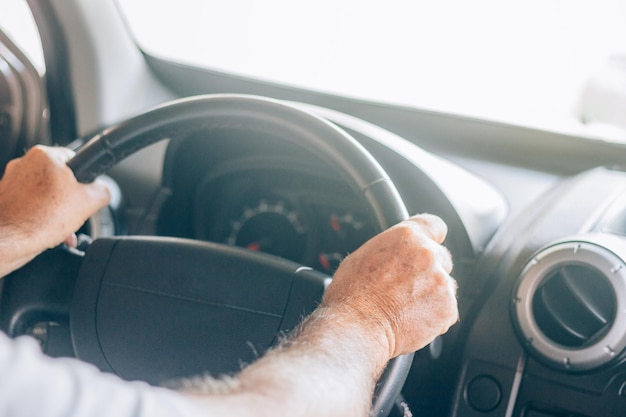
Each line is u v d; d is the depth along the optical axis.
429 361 1.10
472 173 1.30
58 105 1.59
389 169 1.12
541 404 1.04
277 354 0.60
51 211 0.85
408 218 0.79
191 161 1.35
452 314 0.72
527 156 1.33
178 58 1.62
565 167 1.29
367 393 0.61
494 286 1.08
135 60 1.63
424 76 1.40
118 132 0.87
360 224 1.34
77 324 0.94
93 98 1.57
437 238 0.74
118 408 0.41
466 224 1.09
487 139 1.37
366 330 0.67
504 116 1.34
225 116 0.86
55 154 0.86
